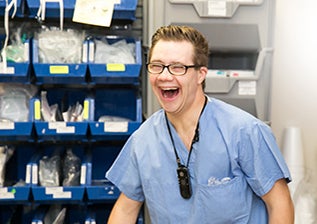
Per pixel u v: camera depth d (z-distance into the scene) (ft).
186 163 4.05
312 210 6.59
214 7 5.84
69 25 6.60
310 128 7.63
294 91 7.55
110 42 6.29
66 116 6.06
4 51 5.57
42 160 6.20
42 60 5.78
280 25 7.36
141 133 4.33
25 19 6.28
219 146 3.91
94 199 6.14
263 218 4.08
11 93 6.20
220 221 3.94
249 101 6.09
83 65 5.68
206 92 6.03
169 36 3.61
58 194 5.99
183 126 4.00
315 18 7.34
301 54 7.44
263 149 3.83
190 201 4.02
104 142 7.16
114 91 6.88
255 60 6.19
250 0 5.90
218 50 6.05
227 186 3.85
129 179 4.40
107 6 5.61
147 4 6.13
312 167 7.59
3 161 6.05
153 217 4.29
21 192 5.93
